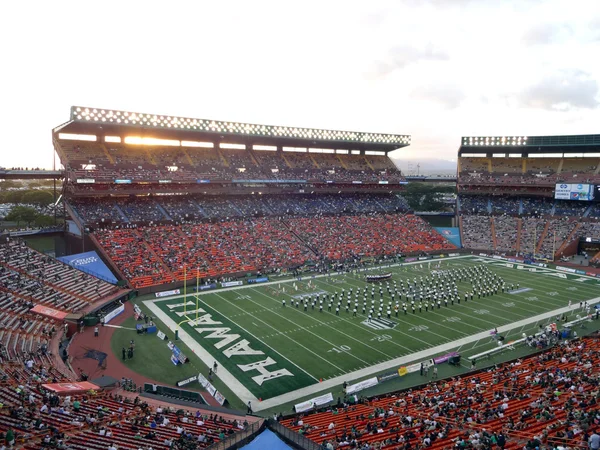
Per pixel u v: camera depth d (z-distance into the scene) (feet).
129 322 143.13
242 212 261.44
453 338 130.41
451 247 279.90
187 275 194.80
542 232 275.59
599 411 70.18
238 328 137.90
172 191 242.17
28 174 206.80
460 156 336.90
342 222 282.77
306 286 189.98
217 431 72.95
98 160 229.86
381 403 90.58
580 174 290.56
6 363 94.84
